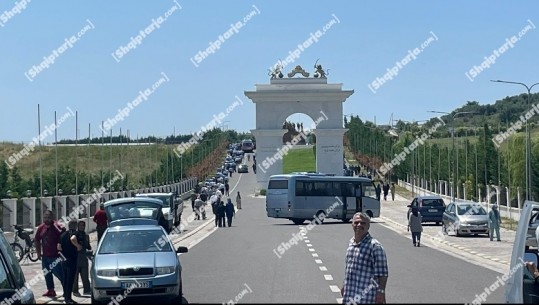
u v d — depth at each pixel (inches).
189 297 685.9
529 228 431.8
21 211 1286.9
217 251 1230.9
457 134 4734.3
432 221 2022.6
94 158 3836.1
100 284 649.6
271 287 745.6
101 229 1134.4
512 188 2306.8
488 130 2847.0
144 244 709.3
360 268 407.8
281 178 2234.3
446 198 3002.0
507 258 1084.5
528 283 439.2
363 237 411.5
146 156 4010.8
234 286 759.7
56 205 1507.1
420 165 3806.6
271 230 1820.9
